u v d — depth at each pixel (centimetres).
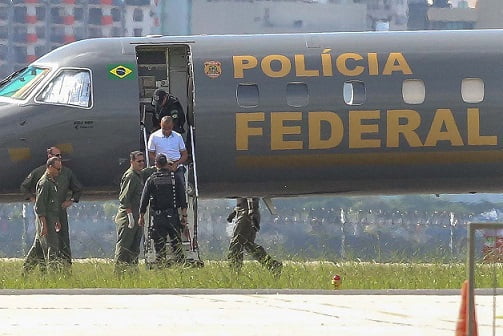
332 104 8406
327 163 8444
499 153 8538
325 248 8375
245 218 7944
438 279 6725
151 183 7350
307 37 8631
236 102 8356
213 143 8362
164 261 7331
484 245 4606
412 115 8450
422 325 4841
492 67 8569
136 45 8444
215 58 8431
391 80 8475
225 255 8288
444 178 8612
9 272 7362
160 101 8250
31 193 8081
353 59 8506
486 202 14650
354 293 5938
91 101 8269
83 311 5134
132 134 8288
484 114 8506
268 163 8412
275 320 4928
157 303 5394
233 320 4928
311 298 5625
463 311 4300
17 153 8194
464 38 8681
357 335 4616
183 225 7462
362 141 8431
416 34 8681
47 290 5872
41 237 7362
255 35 8631
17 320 4897
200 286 6488
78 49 8444
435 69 8525
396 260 7700
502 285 6625
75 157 8256
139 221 7350
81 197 8469
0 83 8475
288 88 8406
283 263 7944
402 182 8606
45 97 8288
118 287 6475
